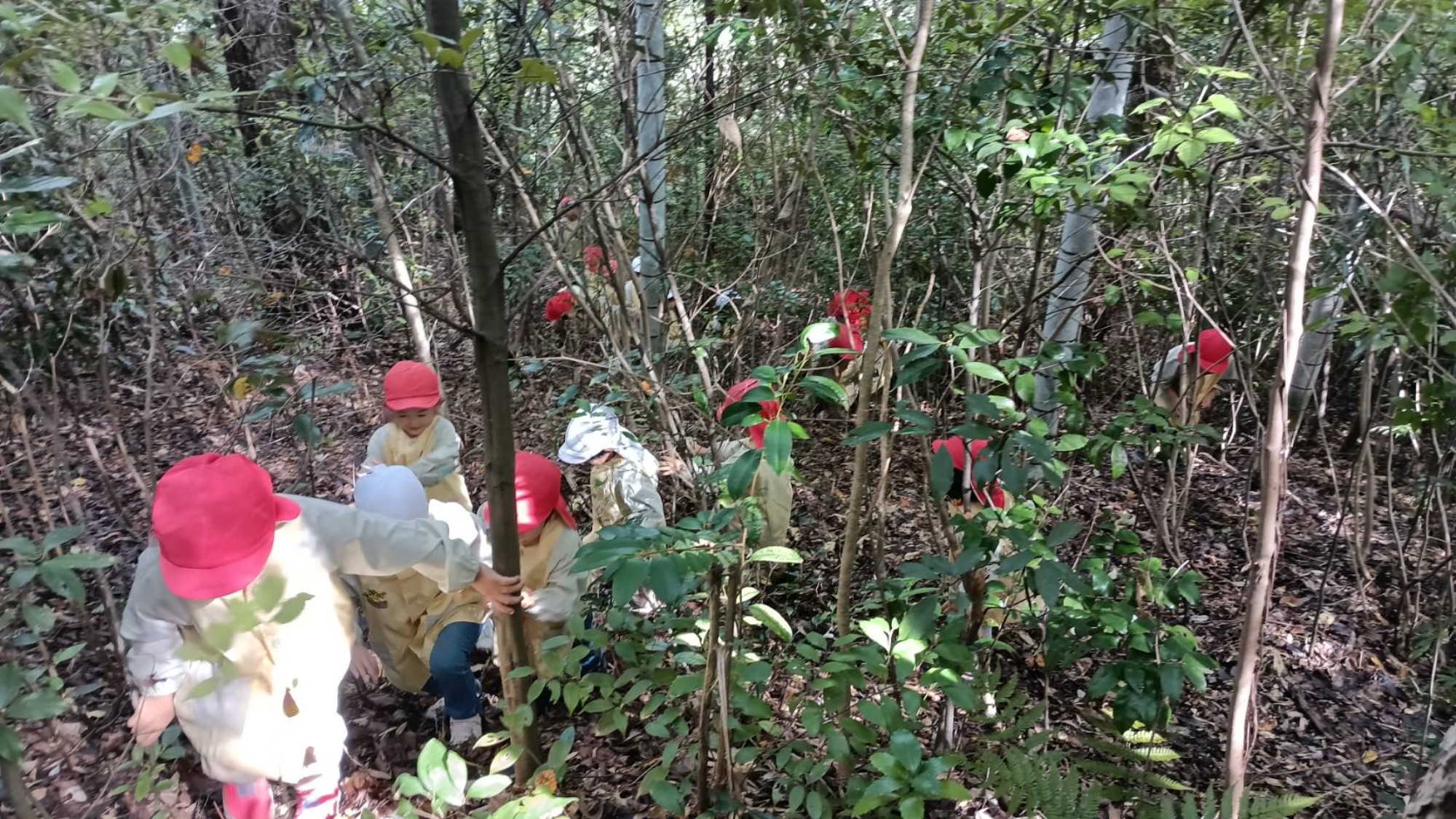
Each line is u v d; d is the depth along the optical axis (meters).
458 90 1.60
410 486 2.53
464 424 4.51
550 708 2.80
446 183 3.81
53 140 2.66
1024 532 1.83
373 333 5.27
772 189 4.41
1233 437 5.03
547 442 4.20
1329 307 3.62
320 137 3.94
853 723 1.77
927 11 1.73
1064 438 2.04
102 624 2.99
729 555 1.57
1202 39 3.18
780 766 1.91
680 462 3.26
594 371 4.16
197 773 2.56
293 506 2.02
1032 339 2.81
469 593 2.60
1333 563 4.08
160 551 1.82
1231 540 4.27
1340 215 2.93
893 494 4.02
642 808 2.37
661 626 2.21
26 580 1.52
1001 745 2.36
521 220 4.02
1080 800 1.89
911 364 1.77
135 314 3.90
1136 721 1.95
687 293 4.61
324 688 2.09
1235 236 3.36
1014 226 3.04
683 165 4.36
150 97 1.27
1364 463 4.04
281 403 3.14
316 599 2.04
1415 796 1.50
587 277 3.65
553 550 2.75
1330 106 2.04
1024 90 2.61
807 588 3.31
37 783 2.34
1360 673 3.31
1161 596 2.05
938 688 1.79
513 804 1.64
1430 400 2.52
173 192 4.50
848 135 2.91
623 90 3.36
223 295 4.45
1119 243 3.05
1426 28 2.36
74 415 3.70
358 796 2.52
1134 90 3.40
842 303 2.58
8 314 2.88
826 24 2.98
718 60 3.94
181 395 4.62
